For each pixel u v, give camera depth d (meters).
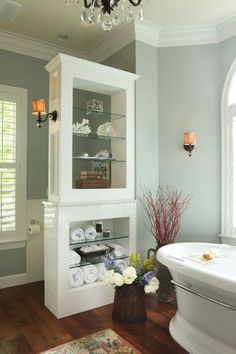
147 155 3.23
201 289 1.96
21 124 3.37
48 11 2.84
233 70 3.00
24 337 2.18
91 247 2.90
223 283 1.72
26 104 3.41
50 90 2.83
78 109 3.28
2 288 3.20
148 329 2.30
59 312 2.50
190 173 3.20
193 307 2.05
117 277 2.33
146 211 3.20
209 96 3.15
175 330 2.14
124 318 2.40
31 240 3.41
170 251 2.48
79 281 2.66
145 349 2.03
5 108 3.27
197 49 3.21
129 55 3.23
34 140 3.45
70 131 2.64
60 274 2.53
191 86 3.21
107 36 3.33
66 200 2.60
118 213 2.92
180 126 3.24
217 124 3.11
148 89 3.25
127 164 3.05
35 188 3.45
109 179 3.24
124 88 3.05
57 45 3.52
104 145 3.40
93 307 2.70
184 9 2.83
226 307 1.77
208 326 1.94
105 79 2.89
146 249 3.18
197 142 3.18
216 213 3.10
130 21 3.01
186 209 3.20
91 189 2.77
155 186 3.29
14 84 3.34
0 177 3.21
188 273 1.97
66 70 2.62
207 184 3.13
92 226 2.96
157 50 3.33
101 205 2.79
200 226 3.15
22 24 3.07
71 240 2.77
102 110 3.21
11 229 3.28
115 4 1.56
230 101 3.05
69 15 2.91
